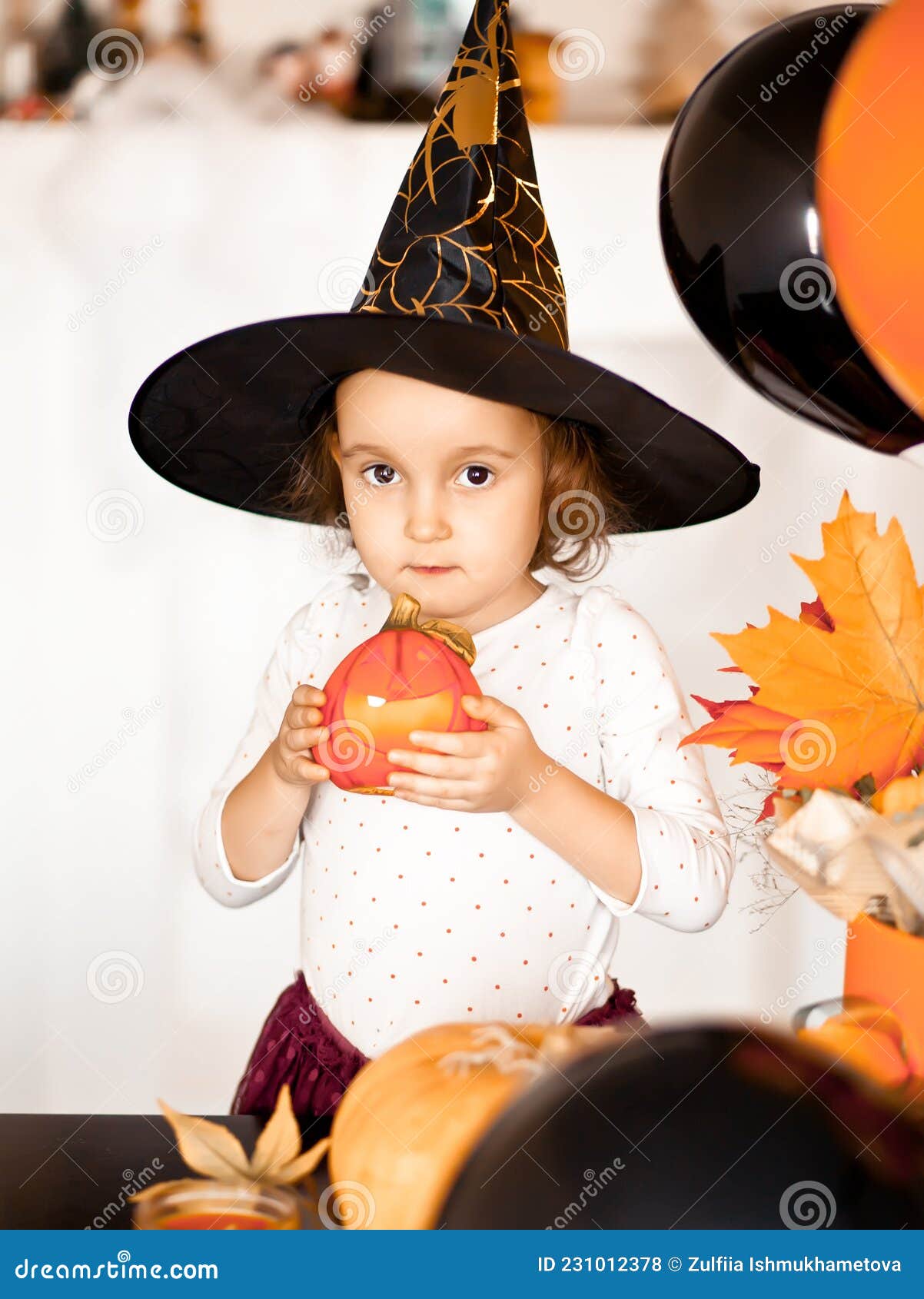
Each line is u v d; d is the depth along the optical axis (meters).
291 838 1.13
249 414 1.10
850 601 0.65
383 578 1.02
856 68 0.61
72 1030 1.95
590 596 1.17
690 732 1.13
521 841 1.07
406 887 1.07
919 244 0.58
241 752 1.25
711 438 1.00
